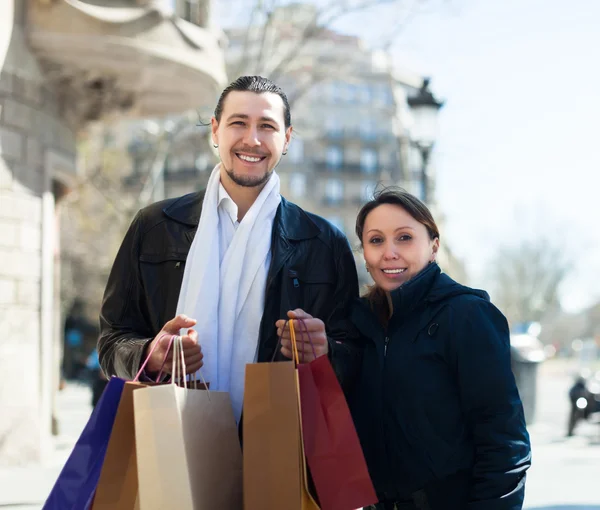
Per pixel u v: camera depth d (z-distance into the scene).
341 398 4.05
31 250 14.93
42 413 14.99
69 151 17.30
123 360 4.48
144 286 4.86
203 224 4.79
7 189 14.38
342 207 94.50
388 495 4.54
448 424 4.43
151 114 18.89
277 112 4.80
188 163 69.44
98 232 47.72
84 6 15.06
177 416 3.76
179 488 3.73
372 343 4.73
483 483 4.29
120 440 3.93
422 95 18.45
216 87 17.91
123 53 15.48
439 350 4.46
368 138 93.44
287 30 25.55
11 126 14.51
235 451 4.09
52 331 17.20
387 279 4.75
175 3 17.02
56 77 15.75
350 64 26.95
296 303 4.81
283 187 74.00
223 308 4.68
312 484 3.98
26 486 11.91
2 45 14.27
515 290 102.44
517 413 4.36
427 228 4.80
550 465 15.13
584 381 21.39
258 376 3.94
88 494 3.90
